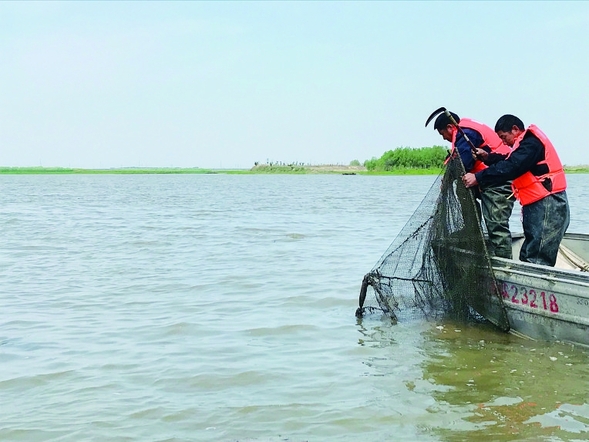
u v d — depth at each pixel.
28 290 11.79
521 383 6.68
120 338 8.58
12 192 58.22
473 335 8.50
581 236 9.96
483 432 5.55
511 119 8.42
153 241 19.03
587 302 7.19
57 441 5.51
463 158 8.60
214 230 22.14
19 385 6.81
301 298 10.97
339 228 22.64
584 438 5.39
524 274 7.85
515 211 28.38
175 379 6.98
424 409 6.08
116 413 6.08
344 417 5.94
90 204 38.38
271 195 50.66
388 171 139.25
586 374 6.89
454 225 8.71
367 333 8.73
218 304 10.59
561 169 8.18
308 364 7.45
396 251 9.44
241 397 6.46
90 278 12.98
